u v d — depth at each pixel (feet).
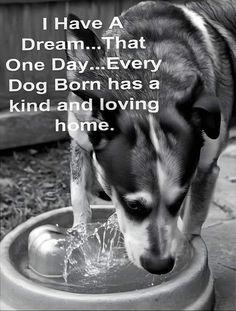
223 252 4.20
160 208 2.97
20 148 6.29
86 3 6.35
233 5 4.05
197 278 3.22
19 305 3.16
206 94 3.15
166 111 3.03
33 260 3.50
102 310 3.00
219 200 5.21
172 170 2.95
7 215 5.10
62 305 3.03
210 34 3.64
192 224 3.81
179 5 3.87
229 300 3.59
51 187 5.59
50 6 6.23
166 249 2.99
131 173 2.98
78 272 3.46
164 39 3.36
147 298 3.03
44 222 3.84
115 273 3.44
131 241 3.06
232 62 3.77
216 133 3.11
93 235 3.70
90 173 3.82
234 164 6.00
